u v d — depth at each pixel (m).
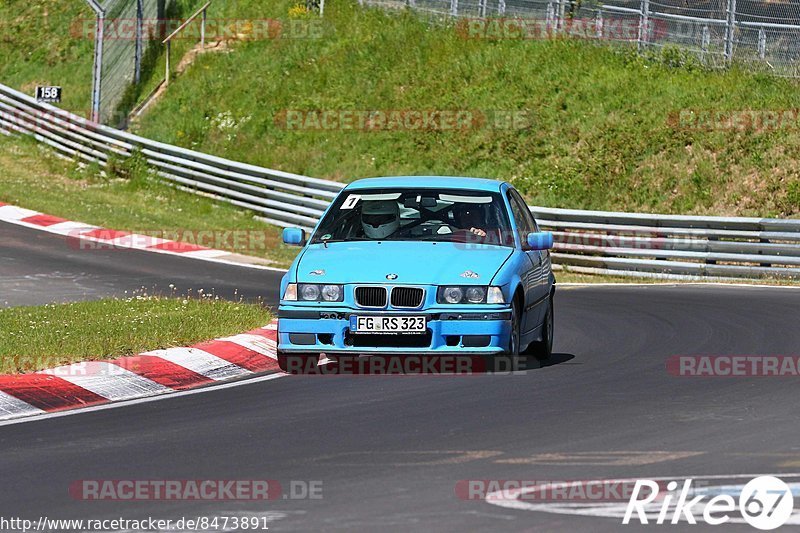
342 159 88.50
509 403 27.30
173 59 105.38
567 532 16.94
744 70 86.25
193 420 25.98
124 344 33.75
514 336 31.72
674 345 37.38
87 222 74.44
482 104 89.50
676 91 85.06
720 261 64.88
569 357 35.47
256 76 99.88
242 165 81.62
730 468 20.70
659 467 20.81
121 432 24.73
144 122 99.50
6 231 70.00
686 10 93.50
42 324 38.66
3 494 19.67
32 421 26.11
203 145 94.62
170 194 85.94
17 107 103.38
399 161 86.56
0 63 116.38
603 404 27.16
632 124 82.69
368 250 32.50
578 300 50.97
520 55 93.31
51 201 80.19
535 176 81.06
